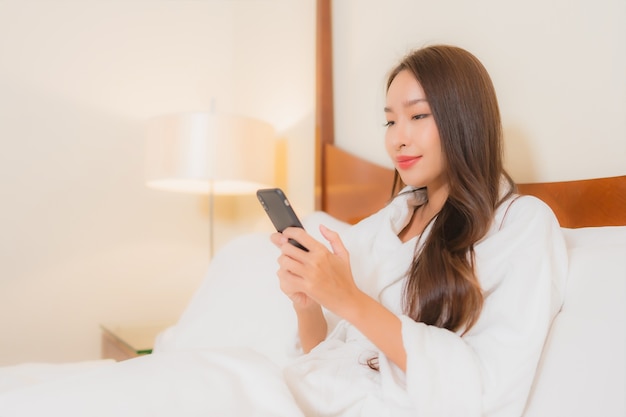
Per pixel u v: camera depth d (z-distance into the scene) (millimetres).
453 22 1264
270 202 746
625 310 670
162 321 2289
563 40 1015
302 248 725
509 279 744
